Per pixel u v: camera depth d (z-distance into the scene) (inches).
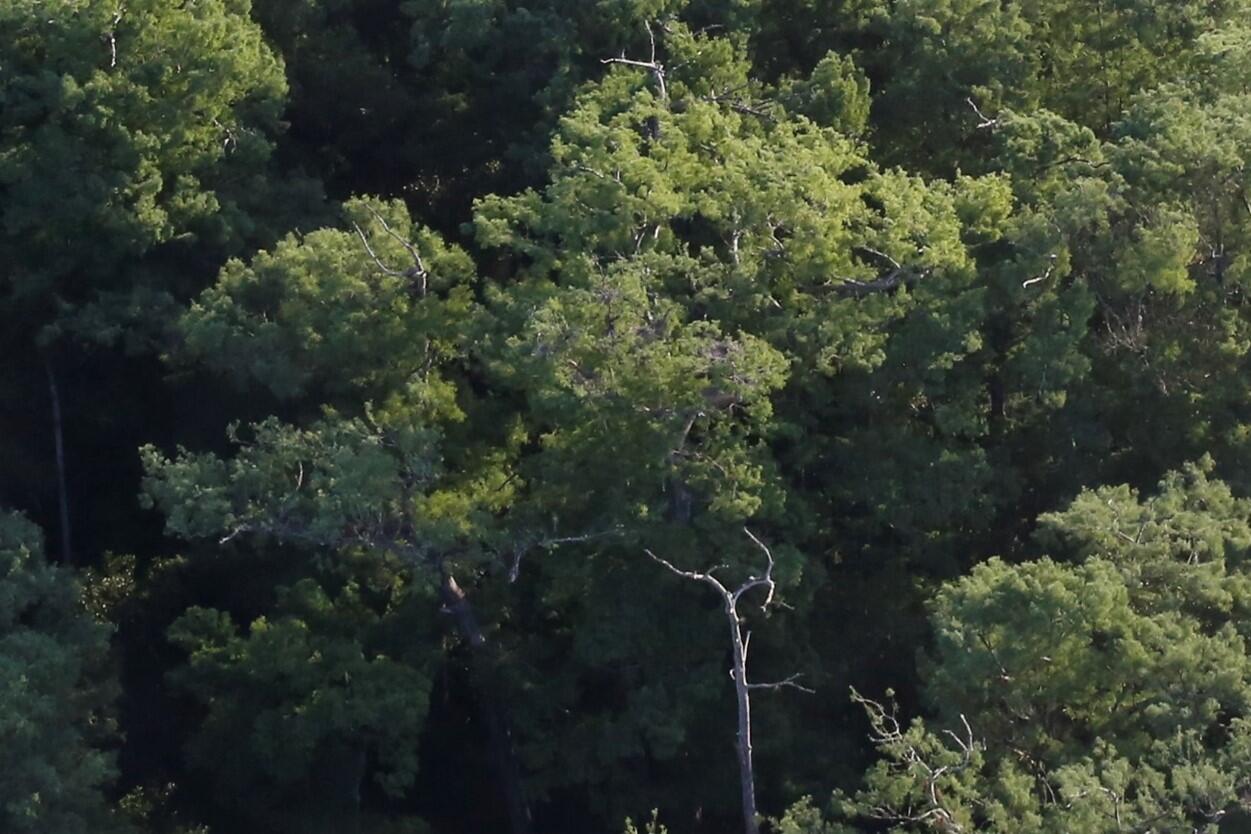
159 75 2689.5
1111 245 2470.5
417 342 2436.0
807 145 2459.4
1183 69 2851.9
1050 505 2704.2
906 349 2405.3
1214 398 2591.0
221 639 2738.7
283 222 2942.9
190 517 2423.7
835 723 2684.5
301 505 2389.3
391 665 2568.9
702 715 2608.3
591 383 2193.7
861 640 2696.9
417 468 2335.1
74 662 2357.3
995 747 2180.1
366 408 2389.3
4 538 2438.5
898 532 2657.5
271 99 2920.8
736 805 2625.5
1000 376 2632.9
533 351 2180.1
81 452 3228.3
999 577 2162.9
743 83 2691.9
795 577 2361.0
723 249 2472.9
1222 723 2153.1
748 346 2197.3
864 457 2508.6
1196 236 2400.3
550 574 2514.8
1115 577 2139.5
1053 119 2586.1
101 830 2426.2
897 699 2696.9
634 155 2289.6
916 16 2728.8
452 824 2950.3
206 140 2802.7
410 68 3459.6
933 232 2351.1
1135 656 2096.5
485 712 2812.5
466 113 3270.2
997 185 2433.6
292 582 2891.2
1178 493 2299.5
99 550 3230.8
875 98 2824.8
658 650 2517.2
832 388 2524.6
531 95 2977.4
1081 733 2219.5
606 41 2829.7
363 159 3476.9
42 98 2655.0
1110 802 1961.1
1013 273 2427.4
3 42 2669.8
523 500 2501.2
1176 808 1932.8
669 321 2210.9
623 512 2353.6
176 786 2915.8
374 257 2410.2
